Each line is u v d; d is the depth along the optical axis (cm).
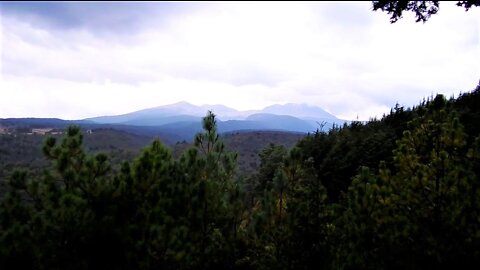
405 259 524
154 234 527
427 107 611
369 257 549
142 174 559
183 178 639
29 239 491
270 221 625
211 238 635
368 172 613
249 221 680
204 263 619
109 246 520
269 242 613
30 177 520
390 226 545
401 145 590
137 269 523
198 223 612
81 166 541
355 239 562
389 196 564
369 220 563
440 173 529
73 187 529
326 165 1483
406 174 575
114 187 541
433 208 527
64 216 500
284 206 634
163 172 586
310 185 615
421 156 573
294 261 571
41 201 523
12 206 507
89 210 512
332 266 554
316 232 573
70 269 494
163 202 573
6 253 479
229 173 689
